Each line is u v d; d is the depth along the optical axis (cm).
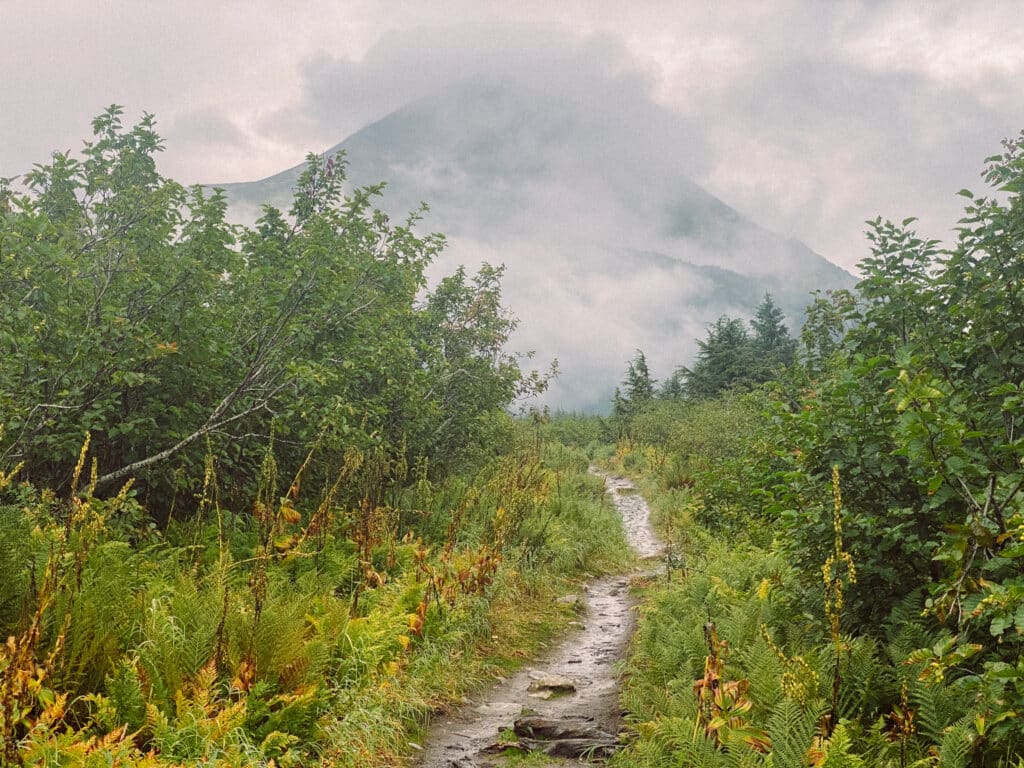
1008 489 417
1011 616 343
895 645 491
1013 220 509
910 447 395
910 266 596
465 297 1703
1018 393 416
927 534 520
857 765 370
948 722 422
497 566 1055
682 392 4544
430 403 1332
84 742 379
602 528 1634
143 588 609
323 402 957
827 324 796
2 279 720
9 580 505
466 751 569
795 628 602
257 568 643
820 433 539
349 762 496
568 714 659
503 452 2031
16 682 377
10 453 744
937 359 523
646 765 474
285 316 936
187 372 894
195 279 859
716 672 484
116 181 918
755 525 1054
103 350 739
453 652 774
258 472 967
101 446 909
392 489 1269
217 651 499
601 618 1091
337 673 603
